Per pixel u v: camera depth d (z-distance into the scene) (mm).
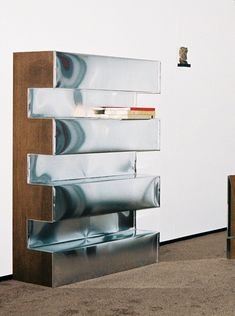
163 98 6840
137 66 5938
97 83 5625
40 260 5363
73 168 5727
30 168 5418
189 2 7090
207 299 5039
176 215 7059
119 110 5727
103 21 6227
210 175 7449
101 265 5629
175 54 6953
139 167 6625
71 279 5422
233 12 7656
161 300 5012
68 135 5352
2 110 5434
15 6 5480
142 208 5965
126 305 4906
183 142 7098
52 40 5781
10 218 5535
